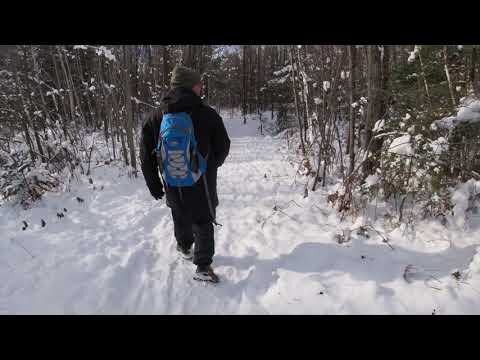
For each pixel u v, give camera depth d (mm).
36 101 5887
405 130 3576
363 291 2299
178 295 2420
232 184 5457
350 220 3508
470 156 3258
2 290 2387
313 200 4168
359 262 2670
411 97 3881
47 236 3309
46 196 4430
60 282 2488
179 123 2217
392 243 2930
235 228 3568
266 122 18516
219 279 2613
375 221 3365
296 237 3203
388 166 3475
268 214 3920
